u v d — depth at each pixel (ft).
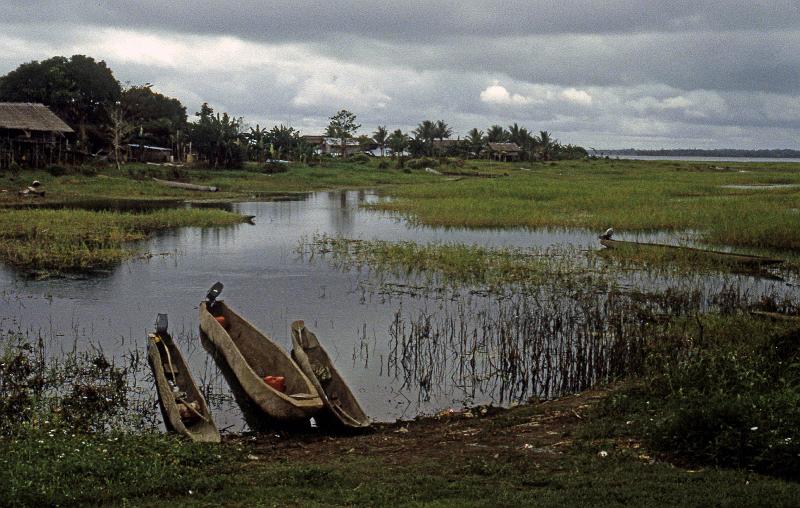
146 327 55.67
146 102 247.91
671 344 45.96
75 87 218.79
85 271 76.64
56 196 152.25
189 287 69.82
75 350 49.39
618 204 139.95
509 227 115.75
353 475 27.73
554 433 32.65
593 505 23.44
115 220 112.78
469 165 314.35
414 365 47.78
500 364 47.67
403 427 37.45
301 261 84.33
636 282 72.08
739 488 24.44
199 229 111.45
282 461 31.17
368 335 54.24
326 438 35.83
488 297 66.18
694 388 35.04
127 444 31.35
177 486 26.68
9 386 41.63
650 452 28.89
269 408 37.37
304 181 216.33
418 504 24.14
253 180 209.97
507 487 25.68
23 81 217.77
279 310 61.46
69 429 34.50
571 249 90.84
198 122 241.35
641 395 36.78
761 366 36.60
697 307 59.72
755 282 72.18
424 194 170.91
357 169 262.88
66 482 26.48
